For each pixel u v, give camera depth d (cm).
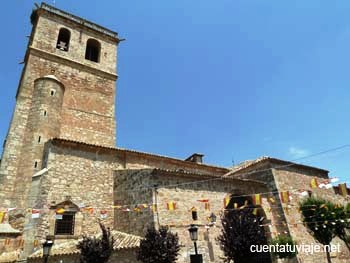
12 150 2006
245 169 2455
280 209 2066
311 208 1992
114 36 3319
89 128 2522
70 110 2492
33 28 2917
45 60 2591
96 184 1908
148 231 1375
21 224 1681
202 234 1633
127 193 1808
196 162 2691
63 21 2941
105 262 1344
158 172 1688
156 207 1561
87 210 1706
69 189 1783
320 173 2642
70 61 2741
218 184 1914
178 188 1714
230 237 1485
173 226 1558
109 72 2998
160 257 1277
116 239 1538
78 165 1897
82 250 1345
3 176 1875
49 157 1803
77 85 2678
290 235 1948
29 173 1861
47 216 1623
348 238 1991
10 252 1513
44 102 2203
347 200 2706
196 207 1711
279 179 2216
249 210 1969
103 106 2748
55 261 1435
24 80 2377
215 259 1596
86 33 3092
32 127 2069
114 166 2066
